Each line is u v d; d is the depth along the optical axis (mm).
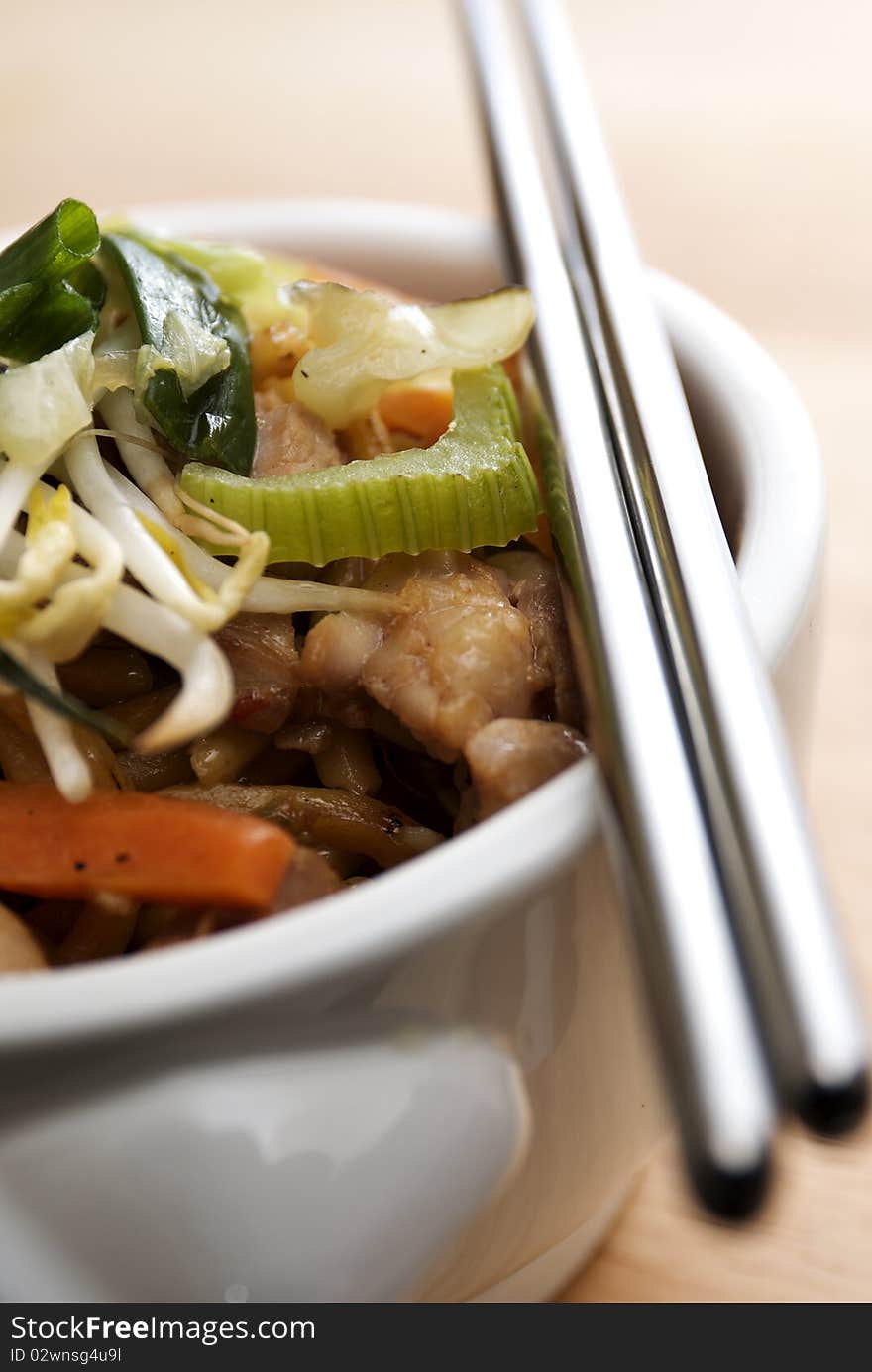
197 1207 297
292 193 740
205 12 918
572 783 311
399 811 363
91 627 333
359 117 807
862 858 430
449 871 302
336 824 354
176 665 334
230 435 364
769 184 726
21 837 335
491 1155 307
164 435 360
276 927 298
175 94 830
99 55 868
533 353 375
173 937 330
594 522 332
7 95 829
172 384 356
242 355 373
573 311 379
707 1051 276
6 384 344
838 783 445
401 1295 309
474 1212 308
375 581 361
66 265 356
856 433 565
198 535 350
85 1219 297
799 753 354
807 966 281
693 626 317
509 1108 309
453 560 363
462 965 304
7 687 333
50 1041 291
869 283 649
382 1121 301
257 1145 296
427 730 346
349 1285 304
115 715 358
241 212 445
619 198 396
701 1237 384
